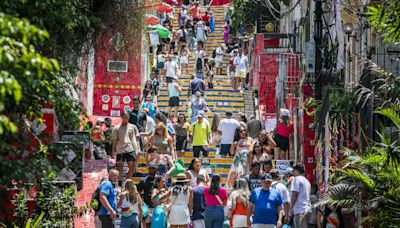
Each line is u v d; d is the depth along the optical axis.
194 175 39.56
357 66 42.72
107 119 46.88
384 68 39.34
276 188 35.94
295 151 46.62
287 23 71.81
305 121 44.03
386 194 29.95
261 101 62.56
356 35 43.06
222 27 88.00
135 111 48.00
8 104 21.39
